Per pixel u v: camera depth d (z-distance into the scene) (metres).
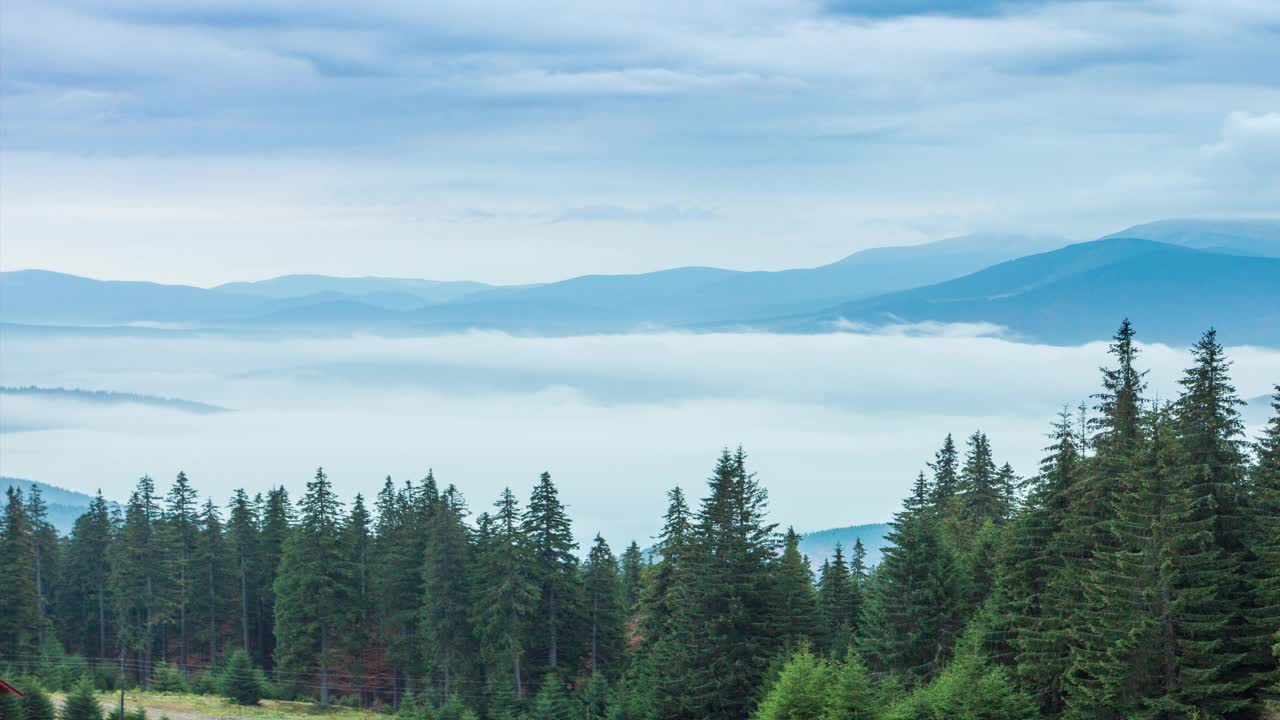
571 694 95.62
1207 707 50.38
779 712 59.34
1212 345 53.12
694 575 76.62
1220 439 52.44
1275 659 50.22
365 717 98.75
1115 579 51.72
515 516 95.12
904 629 69.00
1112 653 50.81
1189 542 51.50
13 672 104.31
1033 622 59.06
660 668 80.25
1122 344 57.53
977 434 100.56
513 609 93.31
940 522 96.00
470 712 88.50
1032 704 54.94
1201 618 50.44
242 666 101.44
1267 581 49.25
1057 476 60.91
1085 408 60.75
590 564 103.69
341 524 106.69
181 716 93.31
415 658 106.56
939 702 54.03
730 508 75.38
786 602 76.25
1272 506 52.19
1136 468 52.59
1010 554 61.78
